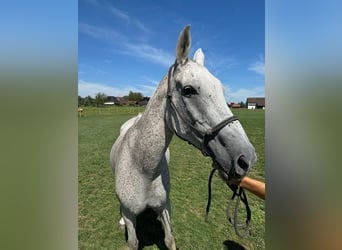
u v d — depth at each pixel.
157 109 1.61
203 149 1.42
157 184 1.89
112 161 2.70
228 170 1.33
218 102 1.38
